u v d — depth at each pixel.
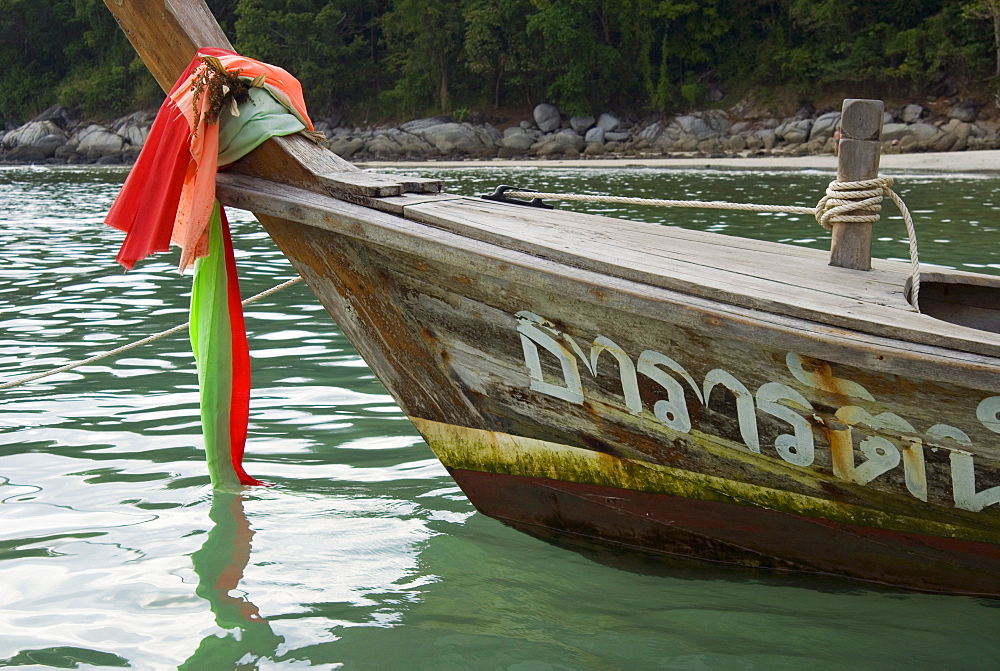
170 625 2.87
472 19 43.16
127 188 3.41
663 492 3.21
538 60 44.38
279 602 3.02
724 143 39.06
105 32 55.50
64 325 7.16
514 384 3.26
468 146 43.94
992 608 3.01
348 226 3.16
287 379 5.64
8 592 3.06
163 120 3.38
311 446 4.50
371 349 3.51
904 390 2.66
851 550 3.08
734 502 3.12
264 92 3.46
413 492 3.95
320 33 48.22
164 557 3.32
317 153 3.52
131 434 4.63
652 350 2.95
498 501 3.57
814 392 2.79
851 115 3.43
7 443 4.50
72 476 4.08
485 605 3.02
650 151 40.81
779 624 2.91
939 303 3.77
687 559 3.34
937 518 2.87
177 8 3.51
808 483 2.96
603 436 3.20
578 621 2.92
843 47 39.09
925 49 37.16
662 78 42.06
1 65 58.06
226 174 3.50
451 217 3.22
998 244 10.51
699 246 3.61
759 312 2.78
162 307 7.93
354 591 3.10
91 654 2.70
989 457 2.67
